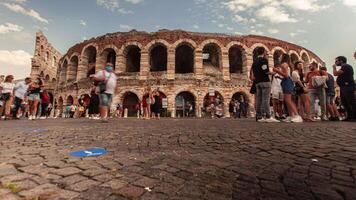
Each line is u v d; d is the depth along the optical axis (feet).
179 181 7.57
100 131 20.07
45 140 15.31
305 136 16.06
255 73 28.30
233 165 9.34
